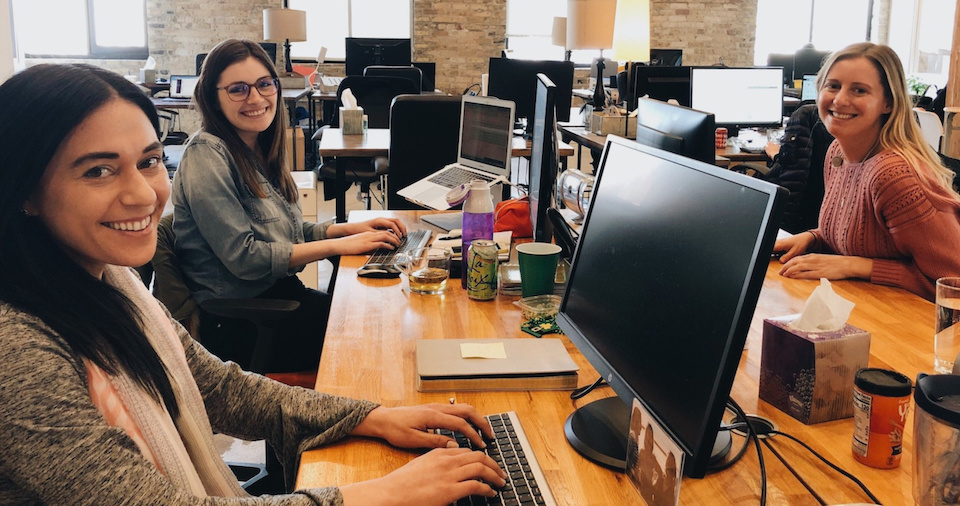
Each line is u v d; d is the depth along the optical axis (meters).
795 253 2.27
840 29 11.51
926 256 1.99
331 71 10.69
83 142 0.99
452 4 10.60
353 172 5.17
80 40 10.12
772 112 5.46
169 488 0.96
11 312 0.94
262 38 10.38
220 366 1.39
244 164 2.34
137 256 1.06
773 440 1.25
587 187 2.47
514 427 1.28
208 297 2.32
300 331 2.31
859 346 1.29
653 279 1.14
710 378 0.95
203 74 2.32
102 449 0.92
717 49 11.24
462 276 2.04
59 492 0.90
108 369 1.01
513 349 1.55
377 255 2.32
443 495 1.05
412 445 1.25
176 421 1.18
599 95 5.37
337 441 1.28
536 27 10.90
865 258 2.11
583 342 1.31
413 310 1.86
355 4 10.55
